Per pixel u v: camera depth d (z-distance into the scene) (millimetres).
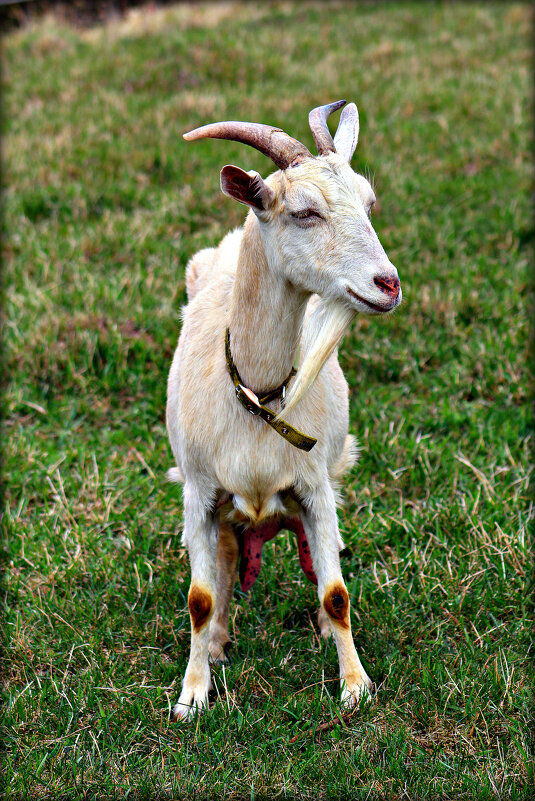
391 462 5785
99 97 12367
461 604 4652
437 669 4270
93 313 7285
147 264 8281
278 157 3707
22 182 9805
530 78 12250
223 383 4055
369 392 6484
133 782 3801
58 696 4246
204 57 13469
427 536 5191
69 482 5816
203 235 8445
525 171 9625
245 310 3924
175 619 4746
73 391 6789
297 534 4539
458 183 9430
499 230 8492
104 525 5449
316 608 4867
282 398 4039
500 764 3830
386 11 16516
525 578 4805
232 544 4707
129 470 5910
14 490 5770
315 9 17188
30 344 7012
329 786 3699
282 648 4547
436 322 7176
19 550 5203
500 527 5125
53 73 13633
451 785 3701
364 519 5375
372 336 6984
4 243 8664
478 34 14641
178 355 4691
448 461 5746
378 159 9914
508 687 4148
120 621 4727
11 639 4598
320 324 3742
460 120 11078
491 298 7426
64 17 17906
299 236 3639
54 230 8945
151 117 11375
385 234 8359
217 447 4082
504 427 6004
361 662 4430
